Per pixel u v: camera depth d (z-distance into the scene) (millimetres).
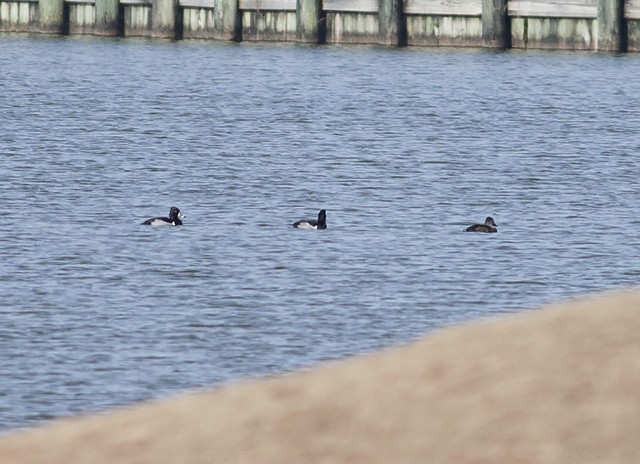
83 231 38969
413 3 82938
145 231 39125
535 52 82188
